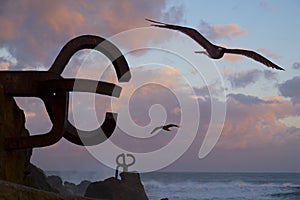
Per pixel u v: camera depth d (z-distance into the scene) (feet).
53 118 45.27
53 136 44.75
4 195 26.21
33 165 82.84
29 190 27.30
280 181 381.81
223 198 229.66
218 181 366.43
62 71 47.29
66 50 47.60
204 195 245.04
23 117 47.80
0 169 42.01
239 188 289.74
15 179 44.50
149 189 274.57
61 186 124.16
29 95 45.55
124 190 81.76
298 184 329.31
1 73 45.11
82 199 29.04
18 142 43.70
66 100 45.83
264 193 257.14
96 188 81.87
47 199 27.61
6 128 43.80
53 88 44.70
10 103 45.11
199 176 489.26
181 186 292.81
